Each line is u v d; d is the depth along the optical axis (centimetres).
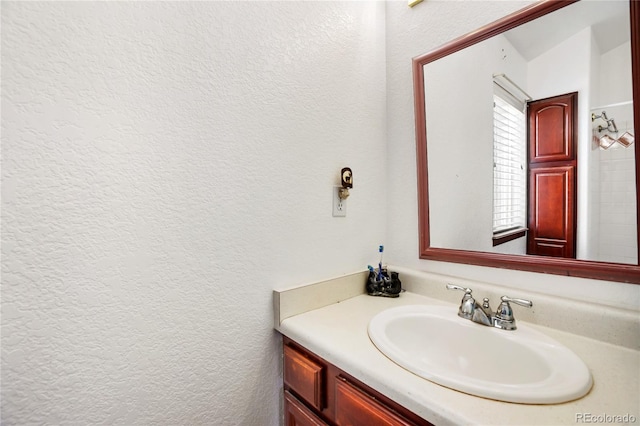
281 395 92
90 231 58
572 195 80
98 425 60
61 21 54
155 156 66
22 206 51
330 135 105
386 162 128
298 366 80
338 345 70
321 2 102
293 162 94
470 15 100
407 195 121
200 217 73
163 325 68
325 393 74
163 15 67
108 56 59
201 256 74
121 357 62
